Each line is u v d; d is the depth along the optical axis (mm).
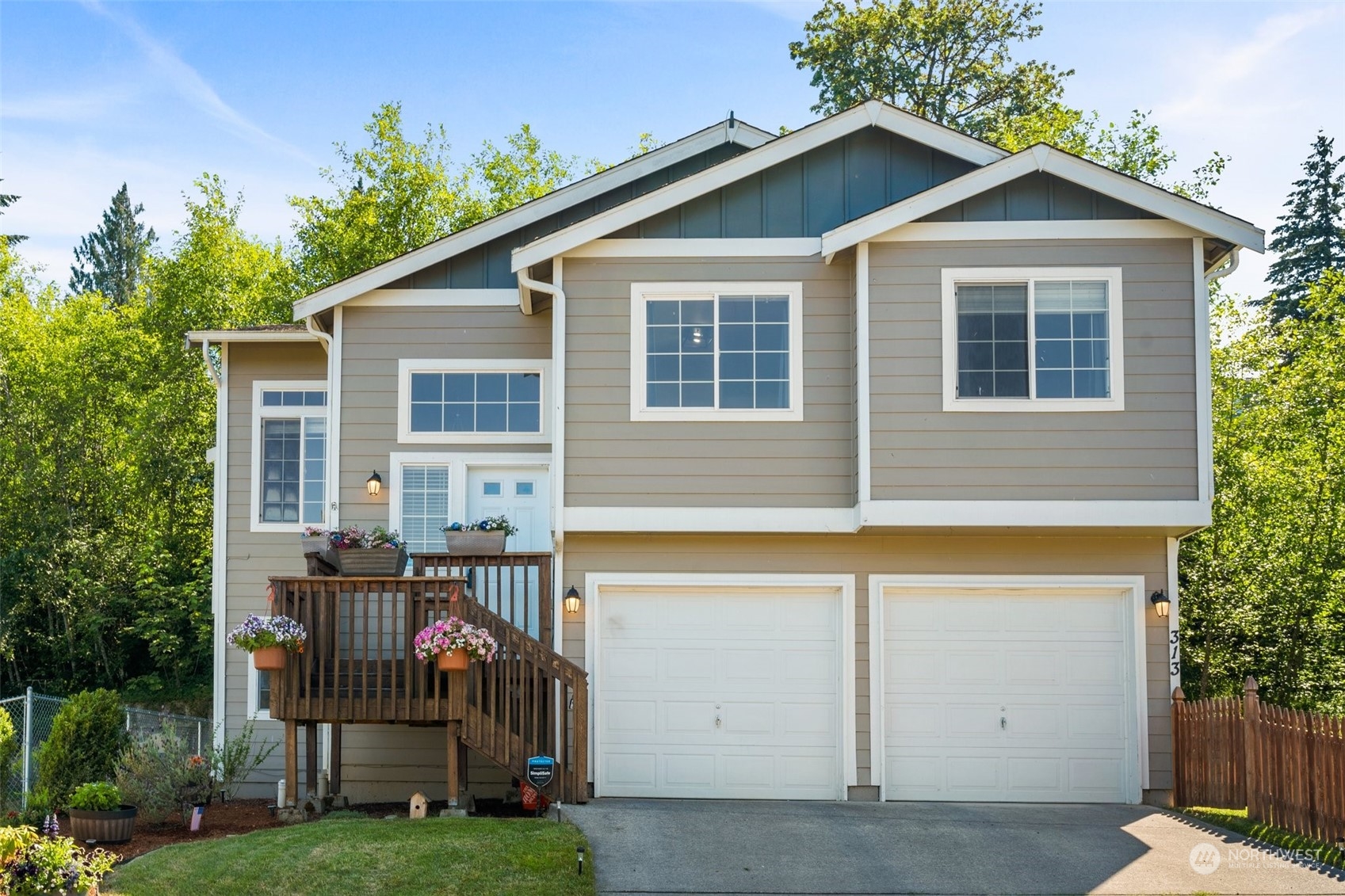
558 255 12367
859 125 12594
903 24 27281
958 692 12359
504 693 11352
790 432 12188
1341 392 20578
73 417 27375
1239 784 11070
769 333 12320
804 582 12328
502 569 12398
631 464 12180
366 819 11086
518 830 10039
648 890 8812
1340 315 22734
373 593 11938
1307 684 18172
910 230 11977
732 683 12367
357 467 13828
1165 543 12383
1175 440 11719
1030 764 12250
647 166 14508
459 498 13812
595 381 12281
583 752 11539
